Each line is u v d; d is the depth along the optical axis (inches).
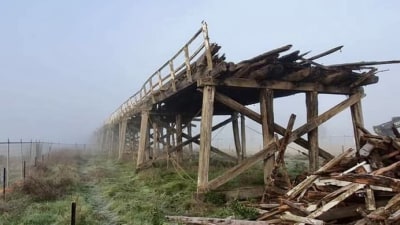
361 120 449.7
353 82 444.5
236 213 310.5
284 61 381.4
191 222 288.0
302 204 268.7
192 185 453.4
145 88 689.6
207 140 362.6
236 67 353.1
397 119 587.2
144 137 689.6
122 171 768.3
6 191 468.8
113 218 352.8
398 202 217.8
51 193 458.9
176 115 735.7
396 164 257.1
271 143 383.2
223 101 383.2
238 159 684.7
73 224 251.3
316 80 420.5
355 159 299.3
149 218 327.0
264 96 396.2
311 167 416.2
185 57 424.5
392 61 385.1
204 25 374.3
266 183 382.9
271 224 256.4
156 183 517.3
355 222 241.8
